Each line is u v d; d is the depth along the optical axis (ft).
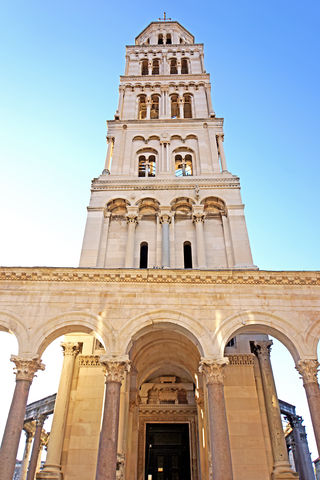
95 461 70.95
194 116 138.31
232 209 105.91
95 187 111.75
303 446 125.39
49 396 118.93
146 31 187.21
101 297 71.00
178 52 166.50
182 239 103.14
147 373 99.71
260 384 78.28
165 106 140.36
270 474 68.59
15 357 64.23
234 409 74.95
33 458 108.47
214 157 121.80
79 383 79.10
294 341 66.13
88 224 103.50
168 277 72.38
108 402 60.70
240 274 72.33
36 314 69.10
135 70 159.94
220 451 56.34
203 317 68.64
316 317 68.54
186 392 104.22
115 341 66.13
